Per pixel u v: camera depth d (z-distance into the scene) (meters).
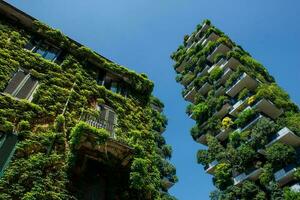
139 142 15.81
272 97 34.16
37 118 12.83
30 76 14.46
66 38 17.81
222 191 30.64
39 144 11.98
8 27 15.90
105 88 17.23
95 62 18.34
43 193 10.69
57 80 15.20
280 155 27.80
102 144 13.12
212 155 35.06
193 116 41.50
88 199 12.20
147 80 19.88
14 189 10.16
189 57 52.47
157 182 14.66
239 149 31.39
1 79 13.23
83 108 14.98
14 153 11.08
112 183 13.39
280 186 28.05
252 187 28.36
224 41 46.38
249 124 33.34
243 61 41.47
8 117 12.01
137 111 17.94
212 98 40.06
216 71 42.44
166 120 28.17
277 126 29.91
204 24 55.19
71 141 12.60
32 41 16.48
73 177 12.28
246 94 36.06
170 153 26.80
